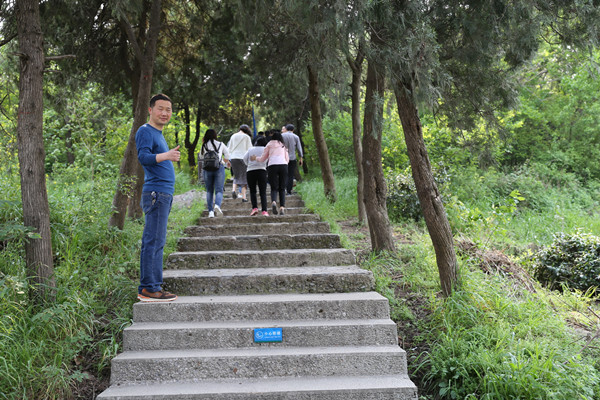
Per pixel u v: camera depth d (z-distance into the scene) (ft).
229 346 11.76
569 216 36.09
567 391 9.57
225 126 56.29
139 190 24.16
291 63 28.30
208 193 23.53
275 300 12.94
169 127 49.16
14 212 15.14
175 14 29.43
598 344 12.10
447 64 19.51
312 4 13.07
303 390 10.10
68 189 21.66
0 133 18.07
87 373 10.85
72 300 12.19
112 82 28.89
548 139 60.44
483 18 15.70
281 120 53.93
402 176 29.89
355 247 20.53
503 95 20.80
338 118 50.96
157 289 13.12
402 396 10.17
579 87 52.03
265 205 22.66
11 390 9.46
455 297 13.67
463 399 10.10
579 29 16.40
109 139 38.81
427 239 21.22
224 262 16.37
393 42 13.55
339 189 35.24
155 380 10.77
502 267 18.29
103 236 17.54
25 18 12.69
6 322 10.55
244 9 21.01
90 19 24.73
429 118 37.09
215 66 32.76
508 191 41.75
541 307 14.38
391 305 14.24
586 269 18.76
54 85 27.12
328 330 11.92
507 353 10.61
